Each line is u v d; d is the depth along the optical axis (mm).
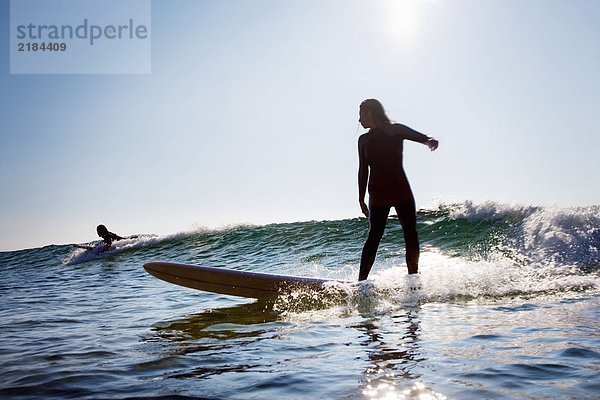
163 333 3588
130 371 2545
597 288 4414
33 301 6129
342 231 10273
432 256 7098
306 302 4582
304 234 10695
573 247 6141
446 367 2344
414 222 4938
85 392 2205
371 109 4941
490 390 1997
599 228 6422
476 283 4680
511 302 4055
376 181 4895
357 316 3885
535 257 6145
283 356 2730
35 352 3115
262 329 3566
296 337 3225
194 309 4707
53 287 7938
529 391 1961
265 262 9133
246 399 2023
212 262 10125
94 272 10430
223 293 4934
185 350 2994
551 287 4551
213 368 2543
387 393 2025
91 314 4770
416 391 2029
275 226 12008
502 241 7168
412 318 3650
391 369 2361
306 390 2111
